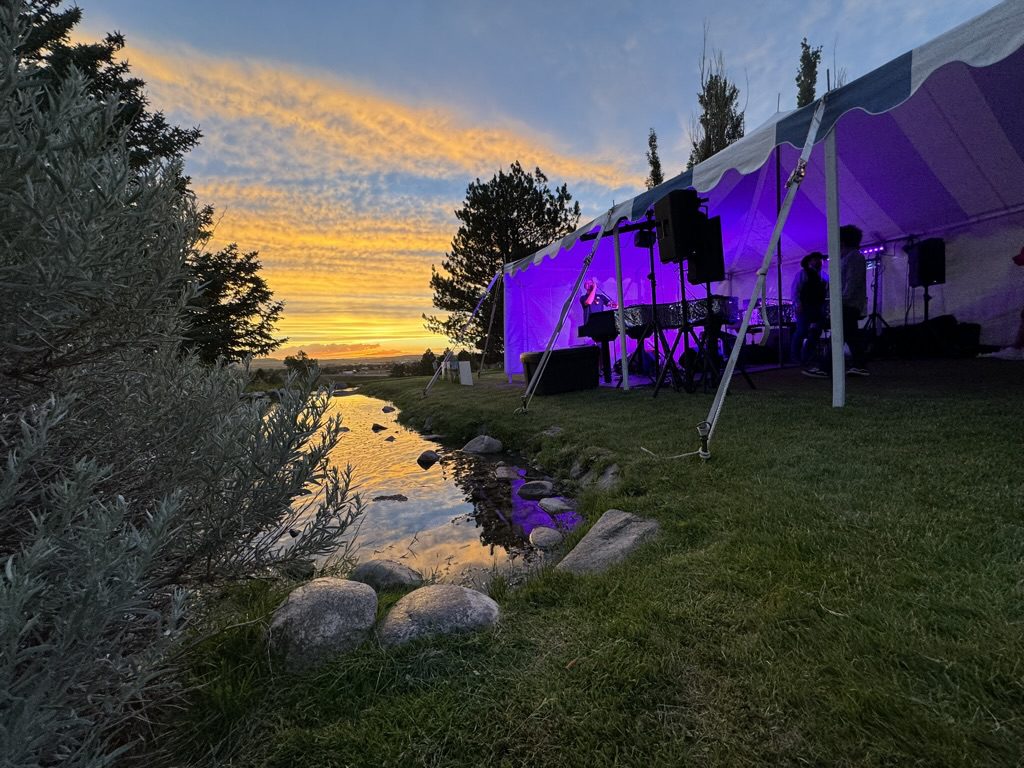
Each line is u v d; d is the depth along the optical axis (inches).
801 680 47.1
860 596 58.7
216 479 53.9
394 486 182.2
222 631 63.5
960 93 197.3
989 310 327.3
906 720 40.9
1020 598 54.4
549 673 53.5
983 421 128.6
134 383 51.5
